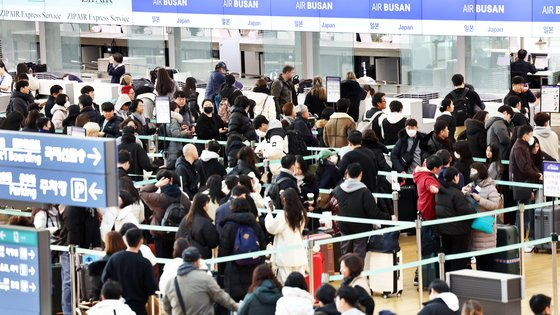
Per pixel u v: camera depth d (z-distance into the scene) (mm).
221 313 16969
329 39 34250
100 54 43250
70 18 33031
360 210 19047
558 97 25719
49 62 39125
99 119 26438
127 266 16250
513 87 26188
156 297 18297
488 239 19719
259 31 39625
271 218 18156
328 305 14422
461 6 27578
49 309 13109
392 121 24172
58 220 19109
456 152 21281
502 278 16484
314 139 24734
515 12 27141
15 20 36469
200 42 36062
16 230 13062
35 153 13086
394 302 19688
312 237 19891
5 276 13211
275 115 27281
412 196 22422
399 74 37375
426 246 19906
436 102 29781
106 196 12781
